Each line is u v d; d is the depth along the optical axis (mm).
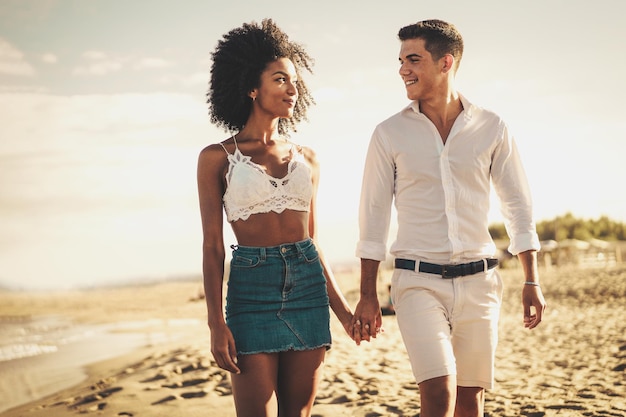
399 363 8336
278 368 3369
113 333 18531
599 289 21078
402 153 3557
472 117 3568
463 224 3508
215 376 7539
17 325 24234
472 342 3521
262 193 3277
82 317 26766
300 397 3328
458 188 3512
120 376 8539
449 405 3301
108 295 44406
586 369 7184
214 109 3625
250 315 3232
